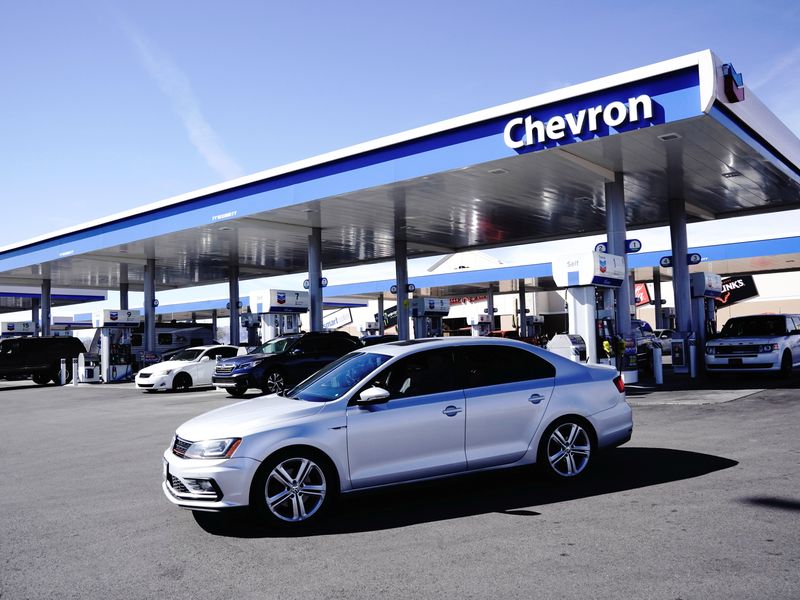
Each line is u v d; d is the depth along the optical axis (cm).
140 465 862
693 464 719
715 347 1590
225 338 6594
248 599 405
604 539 485
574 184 1786
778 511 537
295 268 3669
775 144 1570
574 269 1488
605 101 1317
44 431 1262
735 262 3241
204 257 3052
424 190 1820
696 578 406
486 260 4703
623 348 1540
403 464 583
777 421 974
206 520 586
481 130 1509
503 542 490
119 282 3916
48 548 519
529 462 639
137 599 411
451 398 609
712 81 1184
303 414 565
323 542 510
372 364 628
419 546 491
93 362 2738
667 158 1556
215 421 577
